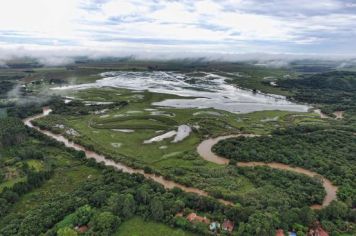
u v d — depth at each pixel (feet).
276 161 512.63
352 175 449.48
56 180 449.06
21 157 509.76
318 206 387.96
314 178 438.81
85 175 466.29
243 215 338.54
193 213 353.10
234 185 428.15
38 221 329.52
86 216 339.36
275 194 397.60
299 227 327.67
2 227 331.77
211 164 504.02
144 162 513.45
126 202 355.56
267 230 315.37
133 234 326.85
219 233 326.24
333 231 326.85
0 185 426.51
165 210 353.31
